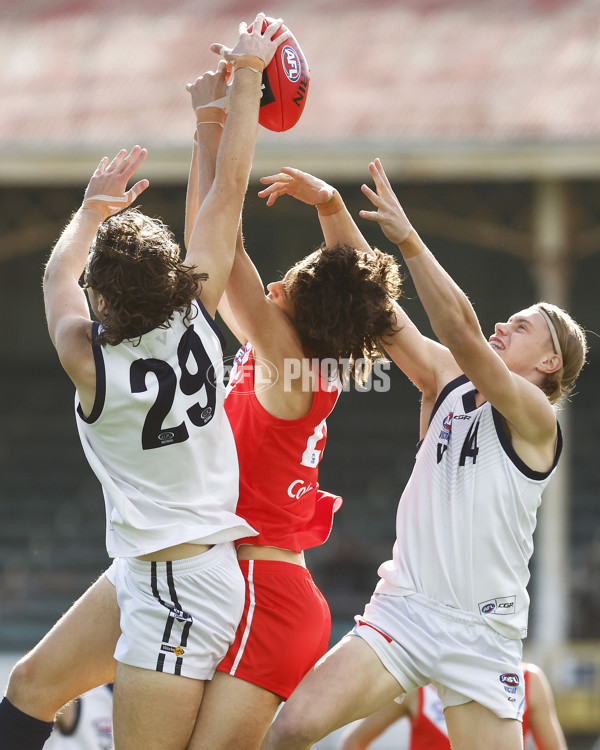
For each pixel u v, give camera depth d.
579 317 67.00
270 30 11.83
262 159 42.34
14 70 50.31
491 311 66.31
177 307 10.41
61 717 15.83
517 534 11.95
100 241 10.45
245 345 12.45
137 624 10.77
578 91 44.62
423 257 11.09
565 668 39.25
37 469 65.75
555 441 12.27
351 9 52.91
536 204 47.47
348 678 11.38
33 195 58.41
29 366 70.31
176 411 10.48
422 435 13.00
